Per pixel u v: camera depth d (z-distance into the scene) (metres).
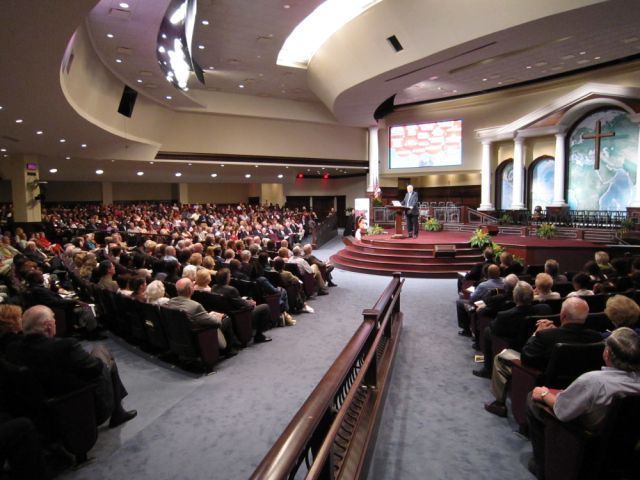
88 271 7.30
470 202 24.92
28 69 7.21
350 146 23.78
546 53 14.98
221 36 13.09
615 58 15.59
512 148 20.91
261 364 5.05
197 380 4.59
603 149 17.34
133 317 5.49
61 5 5.06
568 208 18.36
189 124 19.06
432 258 11.70
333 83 14.98
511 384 3.54
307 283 8.49
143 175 23.17
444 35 10.48
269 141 21.31
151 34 10.29
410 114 23.41
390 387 4.38
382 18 11.20
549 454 2.64
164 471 3.02
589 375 2.40
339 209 29.81
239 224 17.97
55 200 25.56
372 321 3.70
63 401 2.98
